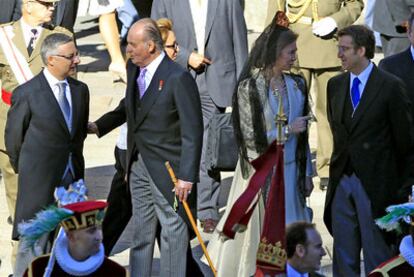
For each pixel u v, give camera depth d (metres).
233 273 20.42
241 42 25.34
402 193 20.03
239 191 20.48
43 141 20.45
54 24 26.47
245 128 19.97
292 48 19.88
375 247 20.16
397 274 16.75
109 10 33.72
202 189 24.64
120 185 21.30
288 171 20.20
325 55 26.58
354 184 20.19
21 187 20.62
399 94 19.83
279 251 17.16
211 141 23.34
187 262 20.89
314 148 30.22
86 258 16.16
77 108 20.78
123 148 21.75
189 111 19.98
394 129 19.91
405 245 16.67
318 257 16.73
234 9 25.27
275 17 20.00
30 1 23.03
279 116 19.59
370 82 19.89
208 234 24.58
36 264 16.42
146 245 20.95
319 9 26.59
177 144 20.30
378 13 29.52
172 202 20.27
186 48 25.17
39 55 23.11
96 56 38.84
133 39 20.03
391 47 29.47
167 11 25.28
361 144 19.94
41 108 20.45
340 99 20.14
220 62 25.12
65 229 16.02
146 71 20.27
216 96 25.11
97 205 16.00
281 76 20.12
